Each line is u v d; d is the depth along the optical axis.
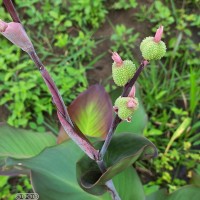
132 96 0.34
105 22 1.08
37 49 1.02
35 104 0.89
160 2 1.07
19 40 0.34
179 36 1.00
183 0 1.11
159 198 0.60
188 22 1.07
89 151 0.42
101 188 0.46
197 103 0.90
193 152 0.86
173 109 0.87
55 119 0.91
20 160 0.52
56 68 0.95
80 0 1.05
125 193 0.60
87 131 0.66
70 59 0.99
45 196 0.51
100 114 0.66
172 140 0.82
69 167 0.55
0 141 0.62
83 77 0.93
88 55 1.01
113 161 0.46
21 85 0.89
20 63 0.99
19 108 0.87
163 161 0.83
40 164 0.54
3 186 0.81
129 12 1.09
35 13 1.06
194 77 0.84
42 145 0.65
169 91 0.92
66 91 0.92
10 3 0.33
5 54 0.96
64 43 0.99
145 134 0.84
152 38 0.33
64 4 1.09
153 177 0.84
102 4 1.11
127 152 0.46
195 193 0.59
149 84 0.92
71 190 0.54
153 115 0.89
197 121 0.90
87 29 1.06
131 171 0.60
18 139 0.63
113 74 0.34
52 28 1.04
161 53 0.32
